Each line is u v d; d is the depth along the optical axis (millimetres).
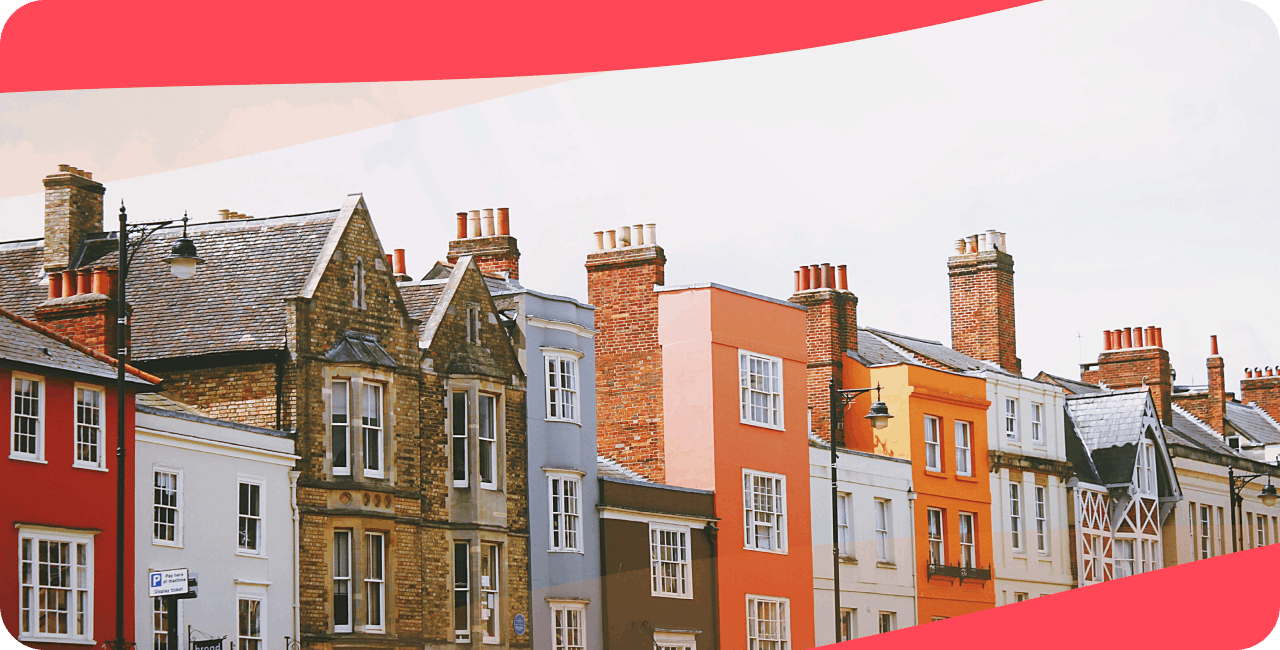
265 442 29766
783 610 39812
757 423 40438
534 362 35750
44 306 30688
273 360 30812
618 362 39969
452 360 33906
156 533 27531
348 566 31016
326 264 31578
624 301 40094
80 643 25969
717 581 38312
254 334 31078
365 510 31281
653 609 36750
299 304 30938
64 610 25953
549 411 35875
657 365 39781
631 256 39906
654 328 39812
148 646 27078
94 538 26406
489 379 34219
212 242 33000
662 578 37219
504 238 36812
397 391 32406
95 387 26953
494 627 33656
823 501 41531
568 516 35594
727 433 39531
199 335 31359
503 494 34188
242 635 28859
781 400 41281
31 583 25391
